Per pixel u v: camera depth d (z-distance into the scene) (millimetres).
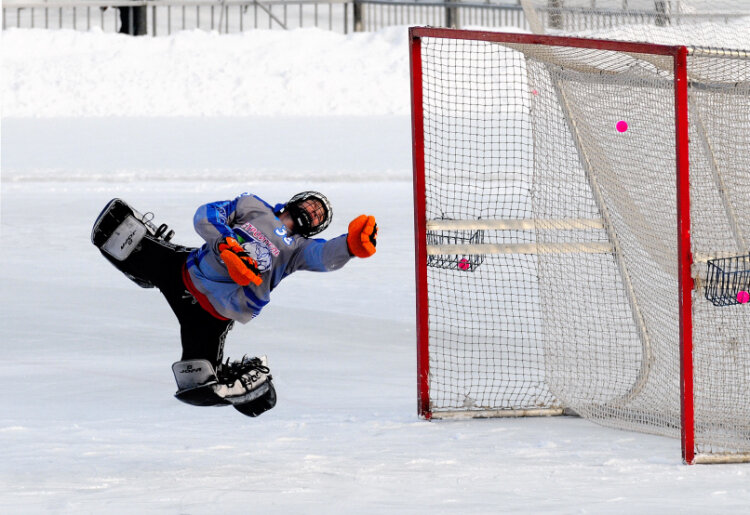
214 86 120875
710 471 18953
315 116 112312
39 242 50719
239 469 19016
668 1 26156
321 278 42719
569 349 25609
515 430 23250
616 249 25078
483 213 54938
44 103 117625
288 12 159500
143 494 17109
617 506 16078
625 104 23875
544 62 25172
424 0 146250
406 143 89562
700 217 22594
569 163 25344
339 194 65500
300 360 30750
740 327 22438
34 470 19078
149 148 88688
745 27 26109
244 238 18062
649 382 24250
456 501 16484
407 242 50562
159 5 147750
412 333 34031
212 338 18469
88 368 29625
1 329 34031
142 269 18500
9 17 152750
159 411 25172
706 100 22766
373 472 18703
